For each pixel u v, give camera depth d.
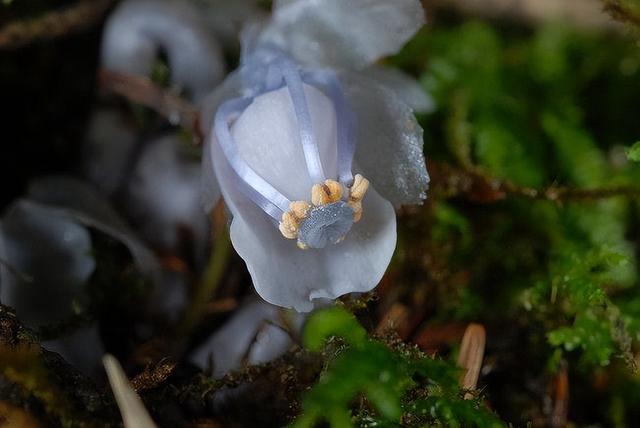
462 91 0.21
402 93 0.19
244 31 0.18
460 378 0.17
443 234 0.19
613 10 0.19
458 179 0.19
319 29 0.17
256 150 0.17
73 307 0.18
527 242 0.19
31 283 0.18
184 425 0.17
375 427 0.16
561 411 0.18
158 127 0.20
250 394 0.17
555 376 0.18
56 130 0.21
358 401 0.16
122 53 0.20
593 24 0.22
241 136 0.17
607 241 0.19
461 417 0.16
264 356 0.18
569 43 0.22
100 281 0.18
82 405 0.16
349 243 0.17
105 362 0.16
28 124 0.21
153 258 0.19
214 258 0.18
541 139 0.21
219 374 0.18
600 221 0.20
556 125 0.21
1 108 0.20
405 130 0.17
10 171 0.20
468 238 0.19
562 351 0.18
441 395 0.16
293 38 0.17
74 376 0.16
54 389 0.16
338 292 0.17
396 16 0.17
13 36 0.20
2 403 0.15
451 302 0.19
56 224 0.18
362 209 0.17
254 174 0.17
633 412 0.18
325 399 0.16
